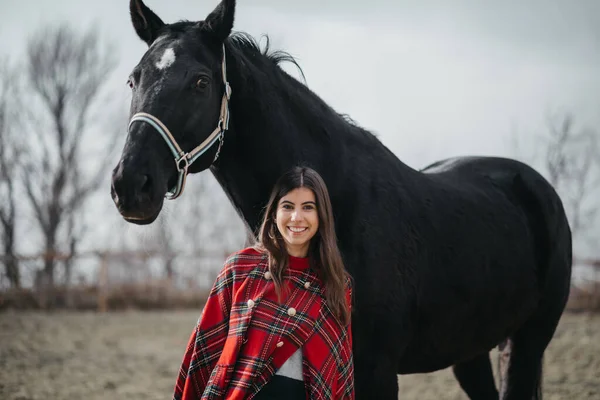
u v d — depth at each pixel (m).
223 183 3.12
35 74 20.91
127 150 2.55
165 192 2.61
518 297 3.75
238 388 2.32
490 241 3.58
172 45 2.80
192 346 2.48
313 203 2.49
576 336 9.71
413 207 3.25
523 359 4.02
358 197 3.06
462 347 3.56
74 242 20.55
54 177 20.64
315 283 2.49
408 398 6.03
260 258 2.52
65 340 9.82
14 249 20.83
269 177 3.00
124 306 16.06
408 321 3.12
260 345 2.36
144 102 2.66
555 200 4.20
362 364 2.96
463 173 3.91
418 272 3.17
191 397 2.45
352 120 3.48
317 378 2.36
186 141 2.70
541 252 4.00
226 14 2.84
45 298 15.75
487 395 4.24
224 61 2.90
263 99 2.99
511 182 4.05
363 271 2.95
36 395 5.84
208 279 17.20
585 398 5.53
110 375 7.05
